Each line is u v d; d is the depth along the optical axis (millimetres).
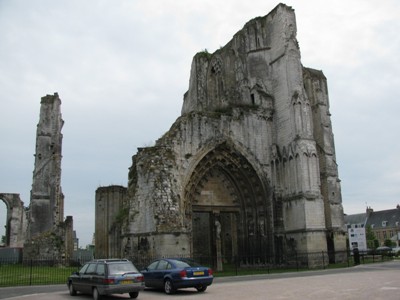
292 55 38719
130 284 16734
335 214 44344
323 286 18641
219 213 37812
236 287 19875
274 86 40094
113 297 17734
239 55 43500
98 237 46406
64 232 44812
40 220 44250
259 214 37875
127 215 33125
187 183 34750
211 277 19219
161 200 31703
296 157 36469
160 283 19422
